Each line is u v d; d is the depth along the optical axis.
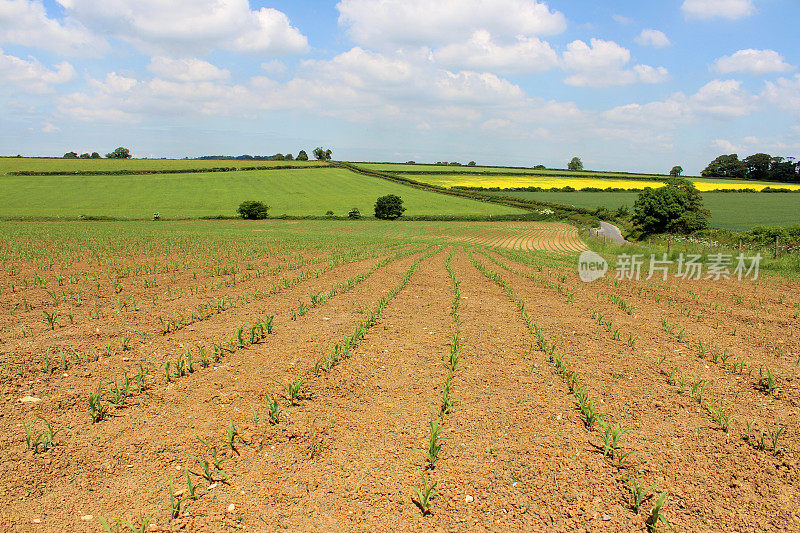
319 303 12.18
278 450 5.40
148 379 7.04
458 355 8.42
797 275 18.59
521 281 16.73
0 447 5.25
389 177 119.19
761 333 10.08
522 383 7.28
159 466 5.05
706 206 79.88
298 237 37.94
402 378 7.40
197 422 5.91
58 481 4.77
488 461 5.26
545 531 4.25
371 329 9.95
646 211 49.78
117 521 4.19
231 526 4.25
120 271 15.67
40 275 14.97
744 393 6.96
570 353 8.65
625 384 7.27
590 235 50.84
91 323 9.62
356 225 65.31
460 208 83.38
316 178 113.81
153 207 77.31
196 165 124.12
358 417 6.16
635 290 15.30
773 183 121.50
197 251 23.48
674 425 6.05
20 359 7.54
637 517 4.45
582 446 5.57
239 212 71.81
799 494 4.74
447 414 6.28
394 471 5.06
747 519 4.41
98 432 5.62
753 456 5.38
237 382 7.05
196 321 10.17
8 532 4.06
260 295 13.02
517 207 85.50
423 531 4.23
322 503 4.57
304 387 6.95
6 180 94.75
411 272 17.75
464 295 13.86
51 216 64.62
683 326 10.66
